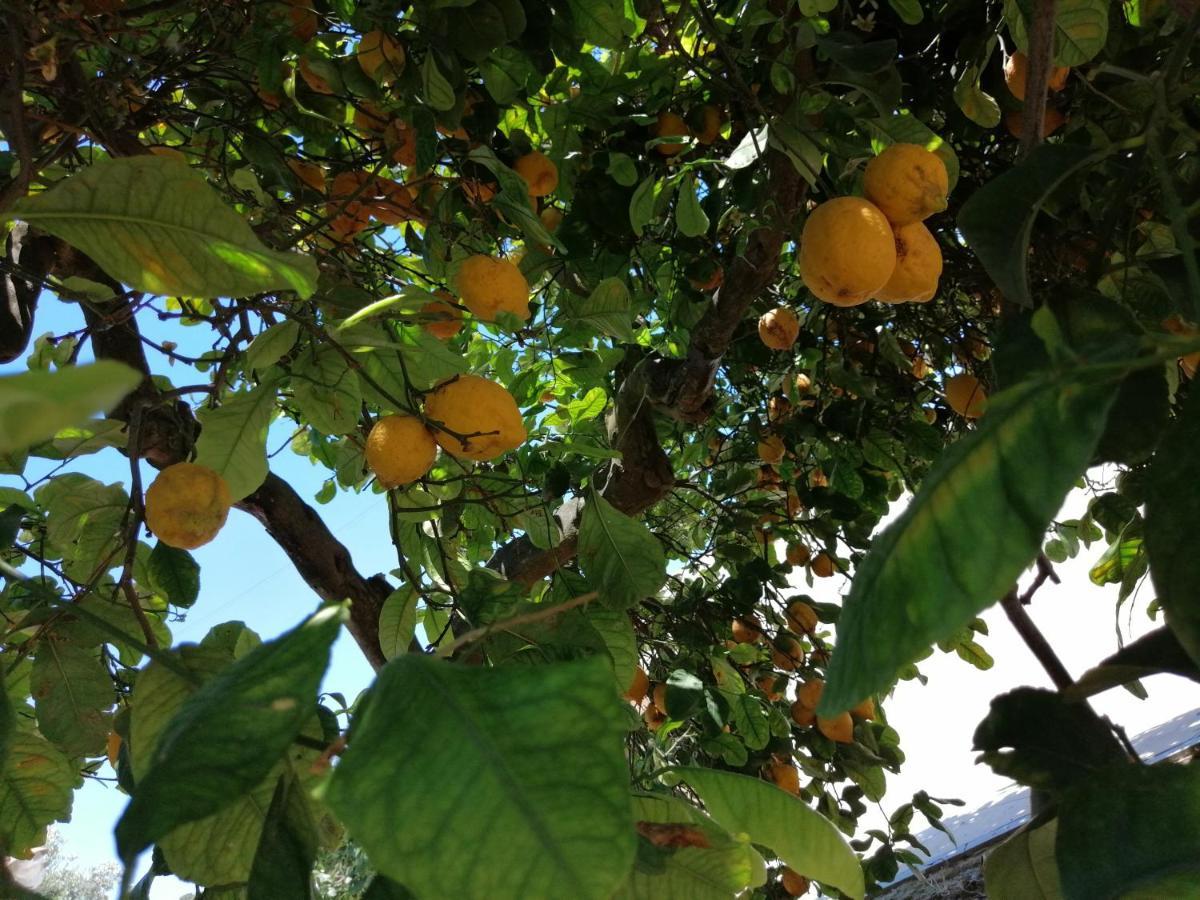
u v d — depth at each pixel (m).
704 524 2.22
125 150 1.02
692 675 1.47
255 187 1.24
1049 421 0.32
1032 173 0.49
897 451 1.91
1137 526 1.12
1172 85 0.48
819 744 1.84
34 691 0.82
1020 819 2.44
